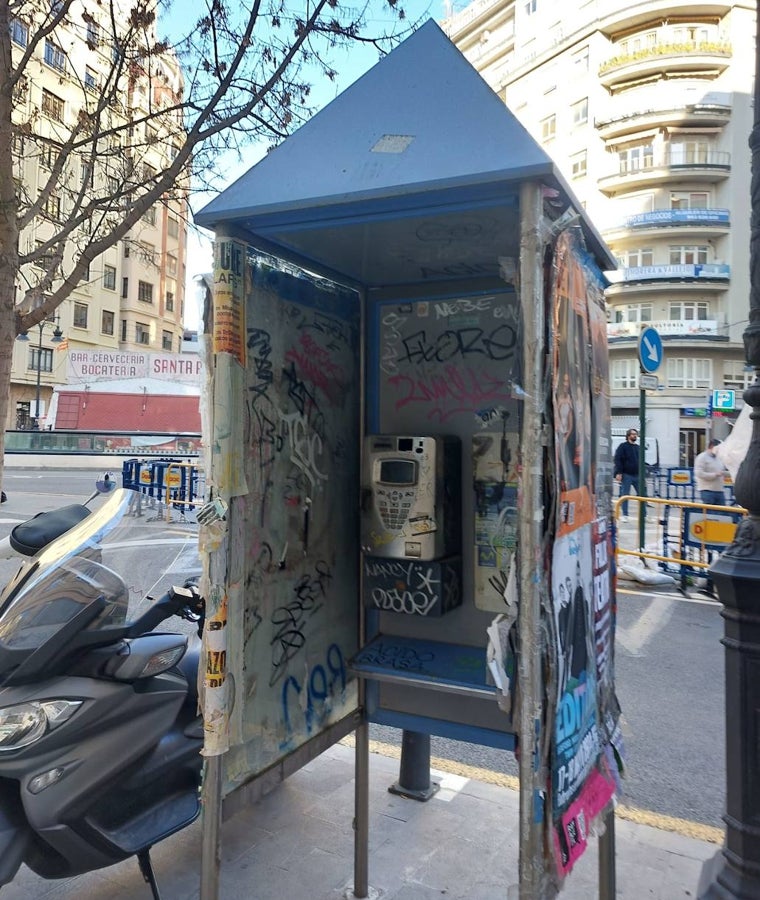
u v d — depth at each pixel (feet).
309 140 6.93
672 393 118.73
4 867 6.57
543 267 5.80
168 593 7.71
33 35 17.53
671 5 114.73
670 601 24.00
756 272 8.00
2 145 13.85
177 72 20.29
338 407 9.22
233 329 6.86
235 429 6.86
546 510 5.89
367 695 9.16
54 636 7.06
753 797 7.38
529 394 5.71
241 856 9.07
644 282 119.03
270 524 7.93
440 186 5.84
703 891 7.59
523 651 5.74
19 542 8.37
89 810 7.12
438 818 10.02
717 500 30.68
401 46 7.20
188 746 8.32
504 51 143.02
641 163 120.47
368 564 9.00
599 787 7.02
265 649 7.73
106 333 141.38
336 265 8.75
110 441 84.89
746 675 7.43
